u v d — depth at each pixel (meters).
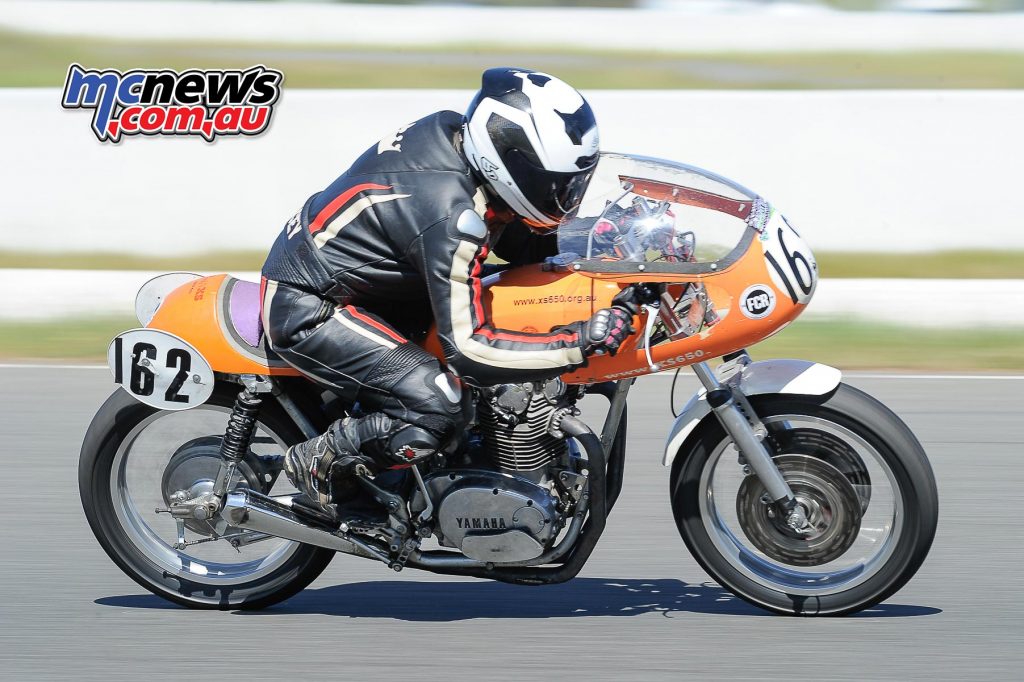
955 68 68.69
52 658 14.33
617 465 15.09
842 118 39.97
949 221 39.88
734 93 40.47
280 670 13.93
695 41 71.62
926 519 14.76
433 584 16.89
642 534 18.88
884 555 15.05
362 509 14.92
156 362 14.77
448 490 14.40
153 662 14.20
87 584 16.80
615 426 14.87
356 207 14.03
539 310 14.15
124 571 15.93
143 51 70.00
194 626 15.33
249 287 15.49
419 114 41.28
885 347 31.08
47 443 23.30
